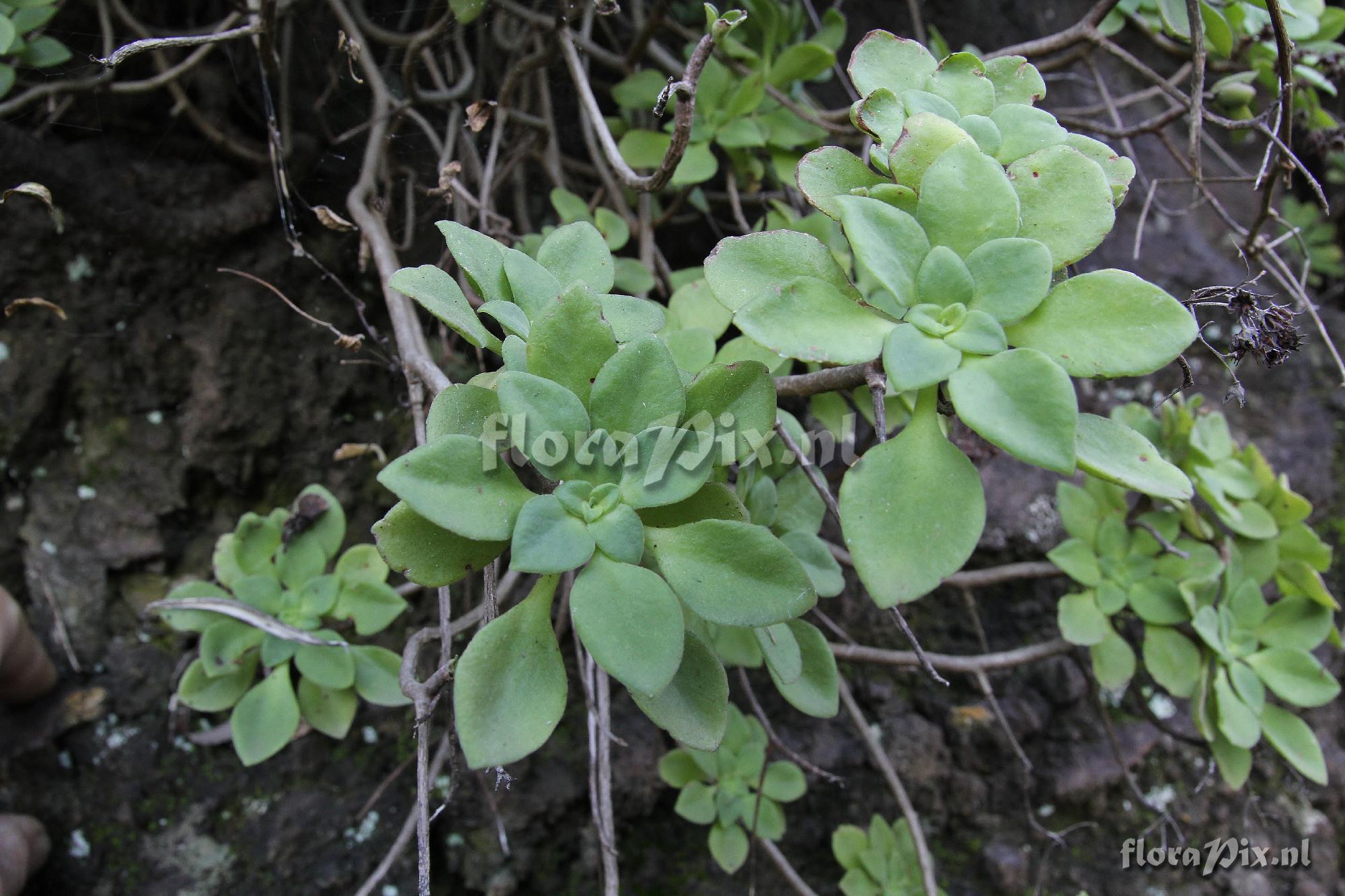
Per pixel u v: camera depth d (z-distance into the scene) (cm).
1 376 55
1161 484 37
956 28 71
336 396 59
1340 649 64
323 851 56
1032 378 36
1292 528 53
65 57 52
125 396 57
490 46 57
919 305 38
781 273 39
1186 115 51
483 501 37
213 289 58
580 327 38
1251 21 54
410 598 58
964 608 62
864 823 60
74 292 56
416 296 38
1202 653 51
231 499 59
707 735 39
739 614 37
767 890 59
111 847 55
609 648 36
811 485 47
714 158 54
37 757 55
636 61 56
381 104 54
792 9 59
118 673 56
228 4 59
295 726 50
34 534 56
